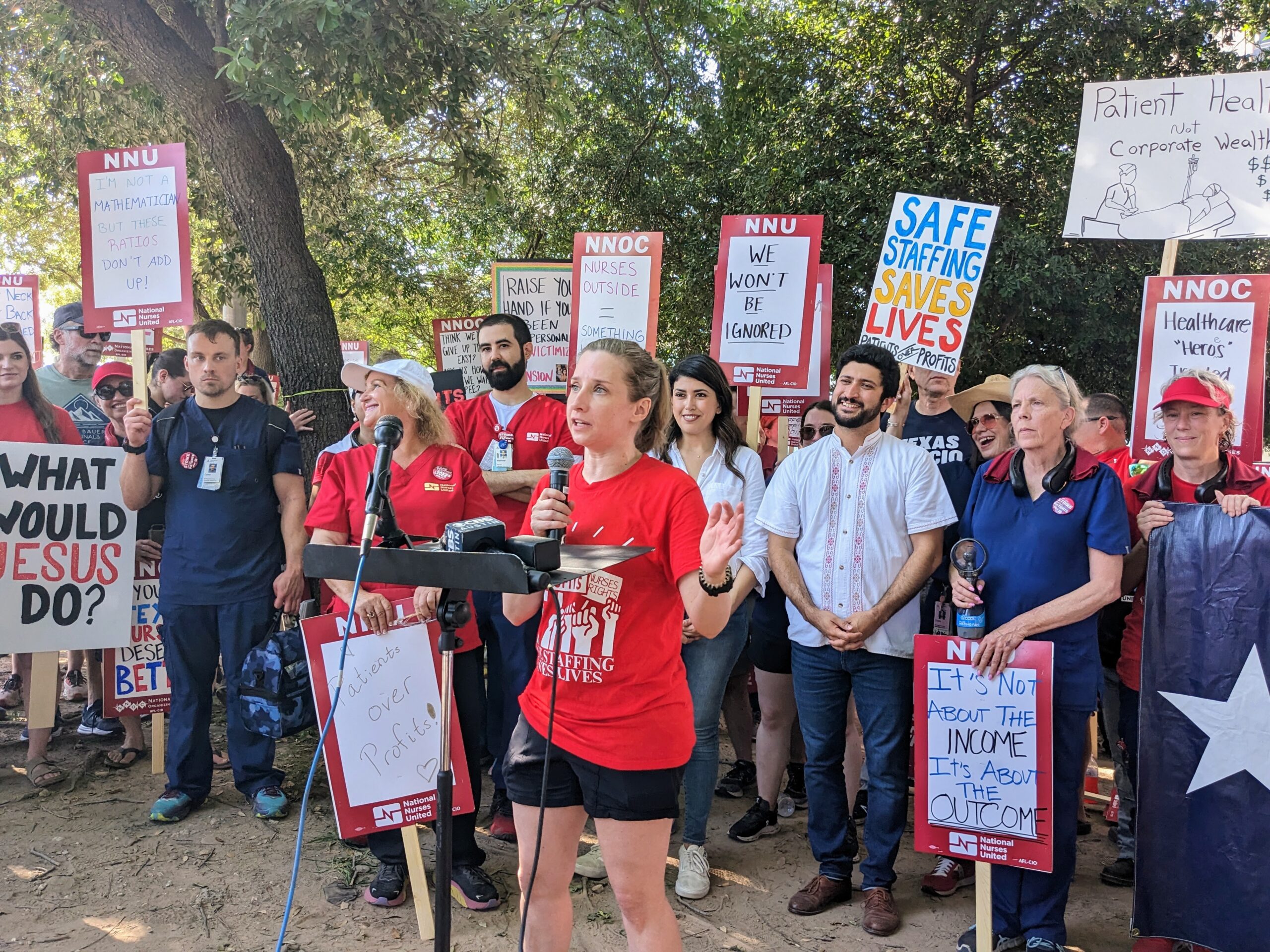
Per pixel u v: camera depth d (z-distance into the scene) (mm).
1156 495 3477
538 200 14492
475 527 1893
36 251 14938
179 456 4043
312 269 5887
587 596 2244
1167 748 2924
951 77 12148
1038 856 2896
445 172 13969
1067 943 3197
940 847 3020
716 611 2188
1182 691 2914
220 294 11797
